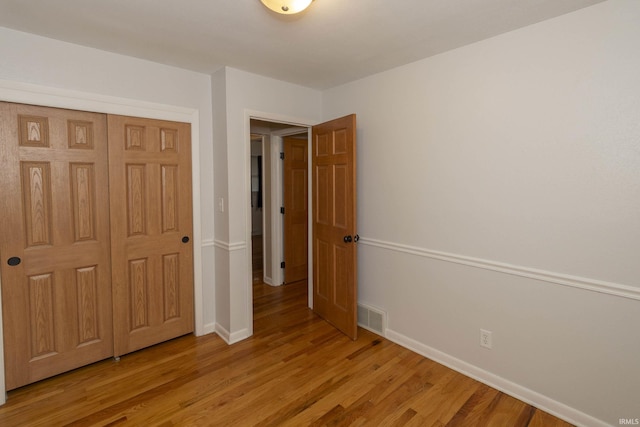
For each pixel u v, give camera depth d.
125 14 1.86
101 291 2.47
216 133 2.88
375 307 3.00
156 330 2.75
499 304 2.19
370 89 2.92
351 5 1.75
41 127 2.17
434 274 2.54
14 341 2.14
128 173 2.53
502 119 2.11
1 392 2.04
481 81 2.20
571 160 1.86
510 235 2.12
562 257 1.92
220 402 2.07
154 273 2.71
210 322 3.04
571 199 1.87
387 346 2.78
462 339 2.39
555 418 1.96
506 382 2.17
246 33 2.10
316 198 3.37
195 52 2.40
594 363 1.84
